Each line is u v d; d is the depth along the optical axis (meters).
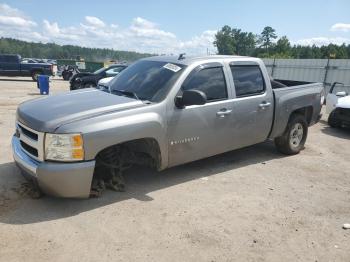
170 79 4.82
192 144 4.97
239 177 5.52
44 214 4.03
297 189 5.19
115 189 4.70
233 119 5.40
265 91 5.93
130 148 4.75
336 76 18.78
